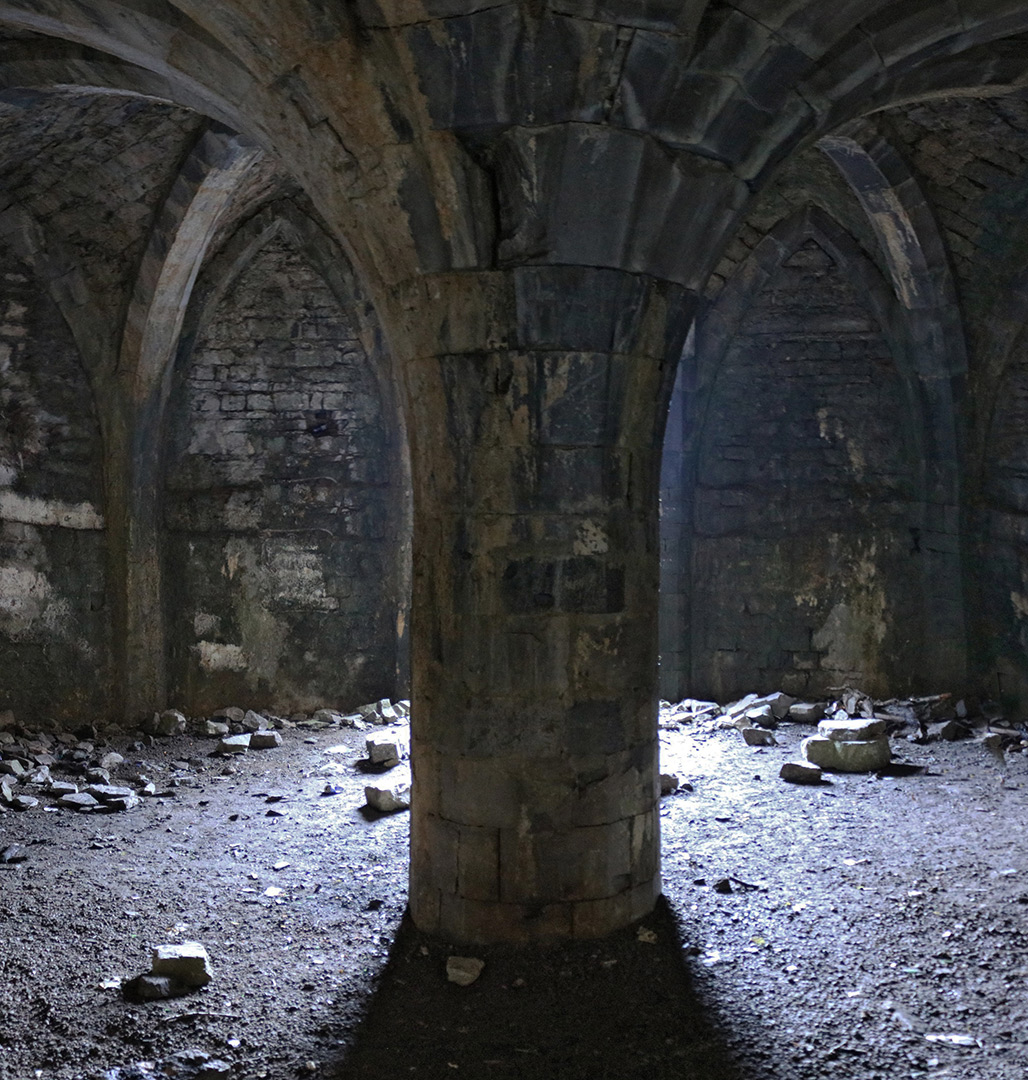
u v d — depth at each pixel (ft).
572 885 14.29
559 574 14.08
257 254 29.19
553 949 14.11
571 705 14.23
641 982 13.28
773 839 18.74
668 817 20.16
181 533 29.50
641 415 14.52
